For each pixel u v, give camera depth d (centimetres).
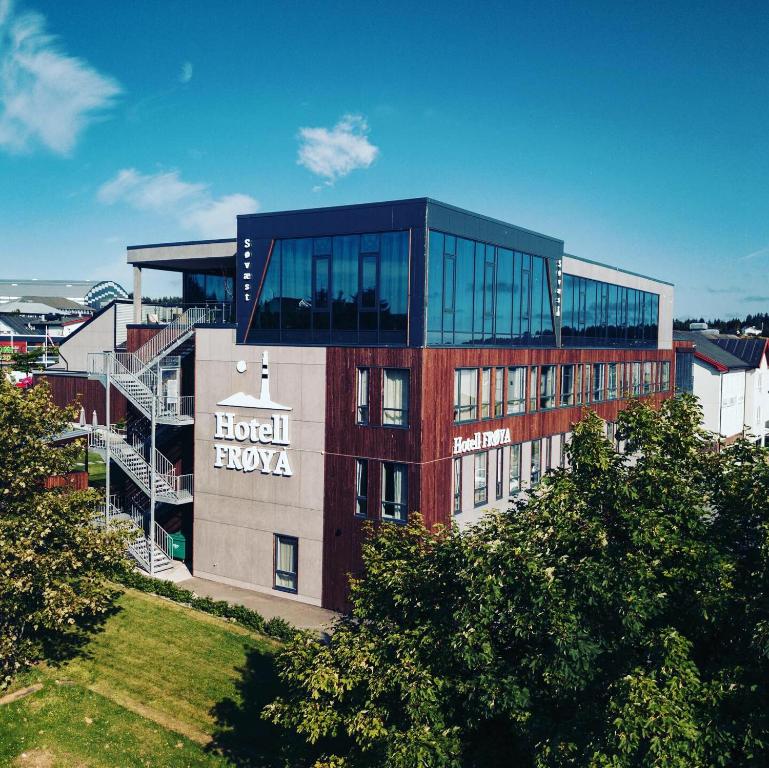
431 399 2823
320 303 3045
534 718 1315
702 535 1441
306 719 1563
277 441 3141
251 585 3253
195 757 2034
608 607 1347
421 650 1498
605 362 4506
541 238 3653
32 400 2461
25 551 2178
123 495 3856
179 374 3641
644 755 1141
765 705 1190
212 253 3612
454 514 3033
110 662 2494
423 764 1308
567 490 1521
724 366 6353
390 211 2853
